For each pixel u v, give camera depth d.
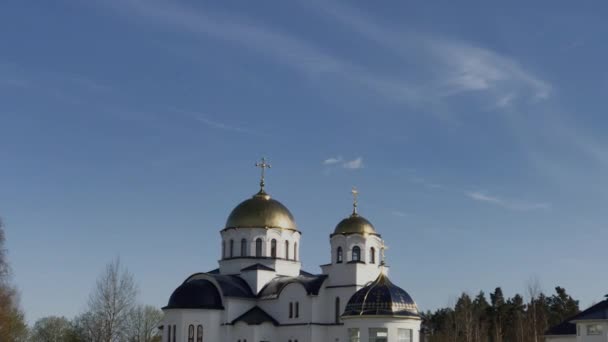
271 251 106.56
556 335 104.69
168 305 98.38
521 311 158.88
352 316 84.62
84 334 137.25
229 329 97.75
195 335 96.31
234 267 105.81
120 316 114.19
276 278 104.38
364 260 98.19
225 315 98.19
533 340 133.62
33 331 190.50
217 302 98.81
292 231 108.94
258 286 102.38
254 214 107.44
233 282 102.31
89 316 124.38
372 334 83.25
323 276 98.62
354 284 94.94
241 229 106.94
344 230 99.38
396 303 84.06
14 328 109.50
